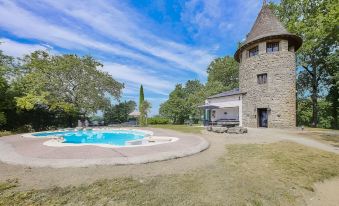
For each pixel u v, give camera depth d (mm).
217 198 4125
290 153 8289
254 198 4254
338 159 7750
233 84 42344
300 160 7352
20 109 18938
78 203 3748
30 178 5023
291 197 4555
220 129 15453
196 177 5285
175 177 5238
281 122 19609
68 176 5180
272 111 20094
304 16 25578
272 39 20641
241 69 24031
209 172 5730
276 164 6766
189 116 42500
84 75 26297
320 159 7625
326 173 6238
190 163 6629
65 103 23031
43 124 22688
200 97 39719
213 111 28500
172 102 43562
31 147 8922
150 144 9477
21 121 20375
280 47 20344
